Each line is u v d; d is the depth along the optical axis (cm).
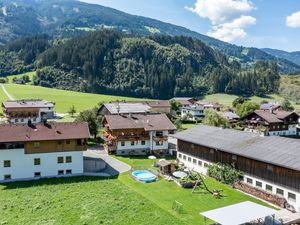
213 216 3734
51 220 4147
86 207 4553
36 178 5900
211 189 5388
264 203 4844
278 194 4891
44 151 5981
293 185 4653
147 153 8031
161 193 5184
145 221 4138
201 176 6038
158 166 6631
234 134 6284
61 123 6450
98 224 4056
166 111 15338
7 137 5775
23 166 5869
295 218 4081
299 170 4406
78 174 6178
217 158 6047
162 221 4141
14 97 18938
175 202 4762
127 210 4469
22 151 5850
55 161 6066
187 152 6850
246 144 5697
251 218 3691
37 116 13250
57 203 4691
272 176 4975
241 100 19088
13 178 5822
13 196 4962
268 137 5744
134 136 7894
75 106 17575
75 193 5103
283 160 4791
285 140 5462
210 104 18588
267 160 4922
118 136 7819
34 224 4028
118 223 4084
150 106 15050
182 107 17162
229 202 4841
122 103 12725
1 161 5738
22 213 4344
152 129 7944
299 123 14012
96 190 5253
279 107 16962
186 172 6116
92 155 7688
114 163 7031
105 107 12006
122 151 7869
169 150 8156
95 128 9125
